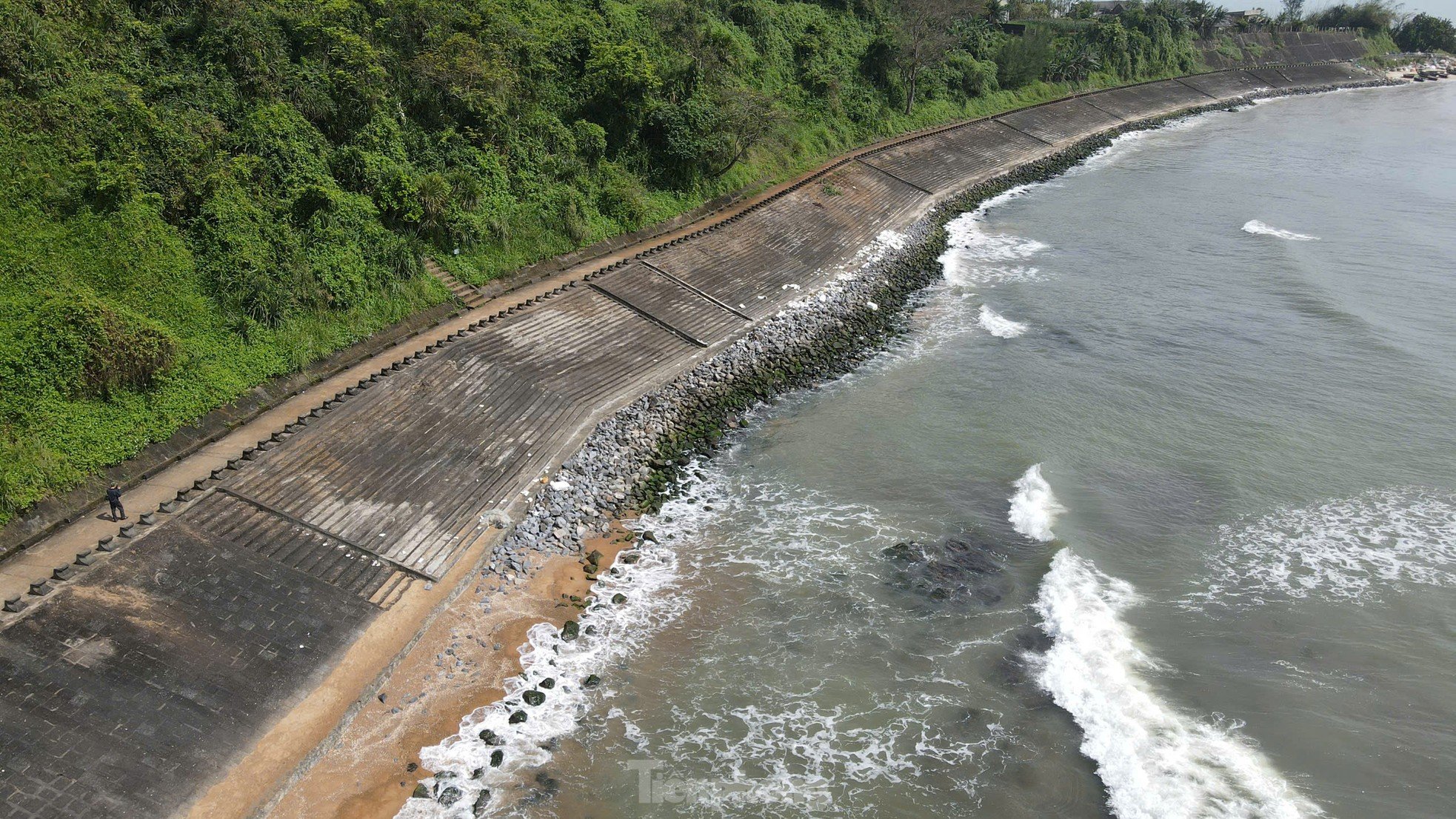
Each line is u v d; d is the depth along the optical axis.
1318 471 32.25
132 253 29.62
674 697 22.83
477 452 30.19
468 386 32.59
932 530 29.58
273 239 33.75
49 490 23.67
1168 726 21.86
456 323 37.59
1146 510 30.41
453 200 40.44
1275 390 38.12
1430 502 30.23
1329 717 22.09
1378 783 20.28
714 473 33.22
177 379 28.28
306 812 18.75
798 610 25.98
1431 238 56.78
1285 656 24.03
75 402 25.77
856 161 66.06
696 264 46.53
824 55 75.56
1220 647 24.39
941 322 46.66
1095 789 20.36
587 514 29.55
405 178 38.28
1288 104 115.81
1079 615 25.36
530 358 35.62
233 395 29.34
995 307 48.19
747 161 59.91
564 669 23.38
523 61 48.94
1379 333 42.56
